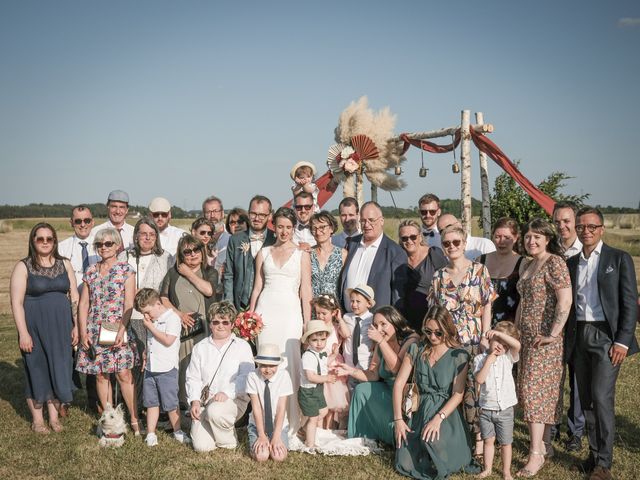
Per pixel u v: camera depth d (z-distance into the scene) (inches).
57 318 257.9
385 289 257.3
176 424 248.1
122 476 212.7
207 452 233.1
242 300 281.1
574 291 216.2
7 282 753.0
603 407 205.9
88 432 256.2
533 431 213.3
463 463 212.7
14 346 423.8
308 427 236.1
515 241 245.4
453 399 215.8
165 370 243.3
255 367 249.4
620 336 203.3
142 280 274.1
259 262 268.7
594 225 209.6
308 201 310.5
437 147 504.7
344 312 268.1
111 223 324.5
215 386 240.2
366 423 241.4
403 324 240.8
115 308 252.4
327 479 208.2
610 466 209.9
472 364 216.5
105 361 249.8
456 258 230.8
